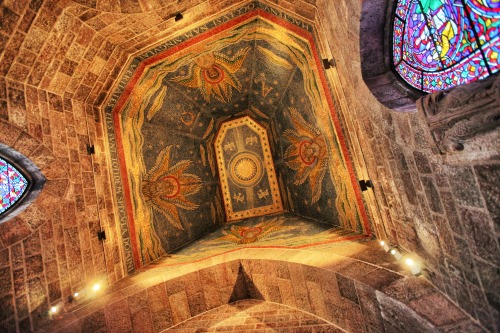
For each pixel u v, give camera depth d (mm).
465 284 1848
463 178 1563
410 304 2143
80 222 3932
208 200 5969
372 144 2805
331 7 2754
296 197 5430
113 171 4613
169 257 4953
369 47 2254
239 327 3461
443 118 1486
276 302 3812
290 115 5055
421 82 2008
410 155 2082
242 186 6172
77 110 4234
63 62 3707
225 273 4129
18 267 3139
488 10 1252
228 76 5109
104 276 4082
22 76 3457
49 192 3631
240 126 6105
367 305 2600
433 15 1681
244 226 5668
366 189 3438
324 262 3266
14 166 3520
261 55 4629
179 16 3697
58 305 3418
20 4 2943
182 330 3674
